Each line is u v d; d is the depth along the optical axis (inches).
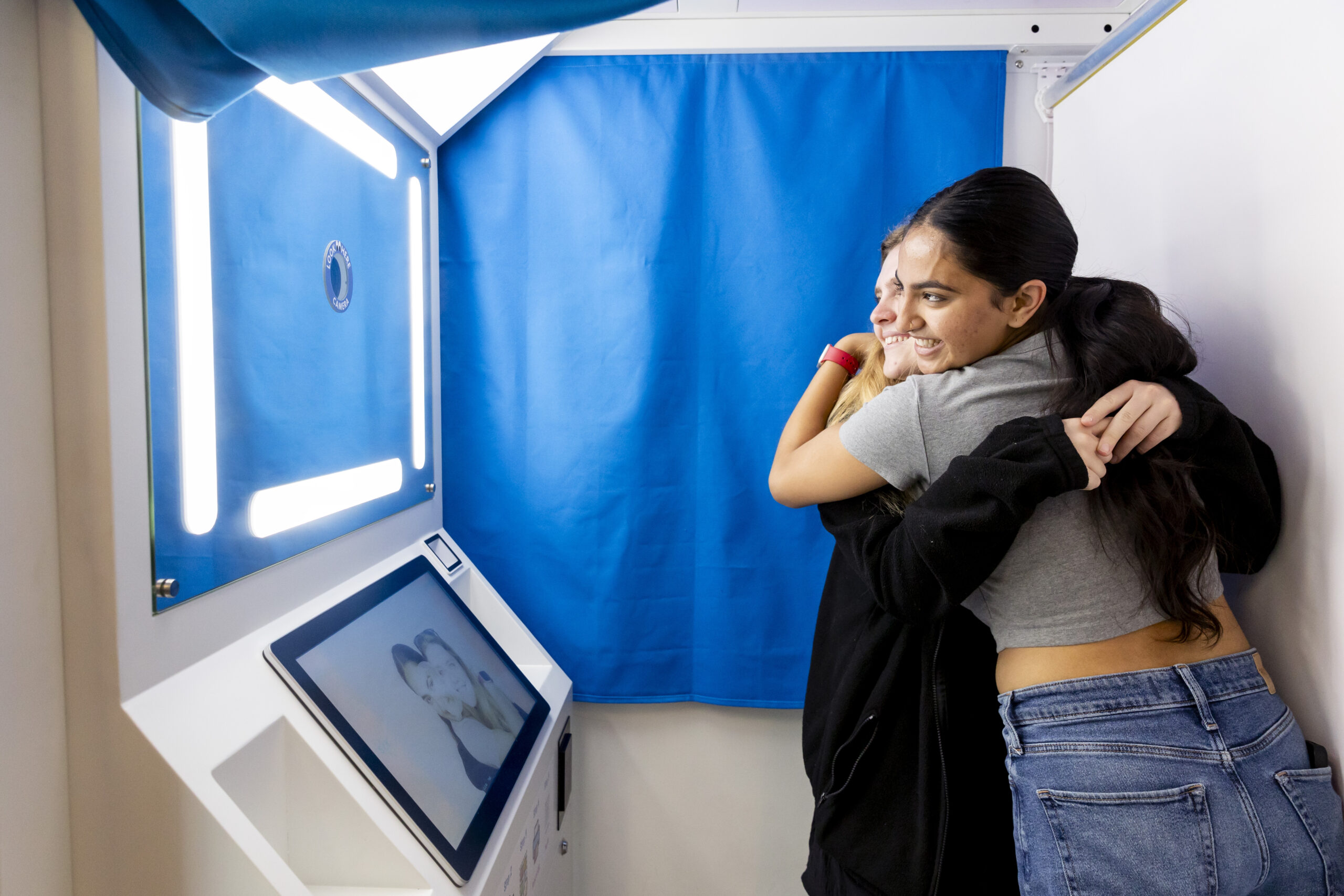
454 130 65.9
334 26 25.0
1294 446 37.4
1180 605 31.3
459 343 68.2
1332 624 35.0
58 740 29.5
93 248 28.5
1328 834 31.4
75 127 28.2
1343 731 34.5
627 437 67.4
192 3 23.6
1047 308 34.1
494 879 42.4
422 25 26.1
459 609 59.2
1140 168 51.6
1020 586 33.2
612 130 65.7
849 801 41.3
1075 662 32.4
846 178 65.0
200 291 34.1
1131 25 51.6
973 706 40.2
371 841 36.6
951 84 64.5
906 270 33.3
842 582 46.7
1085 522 32.2
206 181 34.4
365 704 40.9
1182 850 29.2
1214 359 43.6
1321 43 35.1
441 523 68.4
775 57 65.0
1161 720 30.9
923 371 36.3
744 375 66.9
